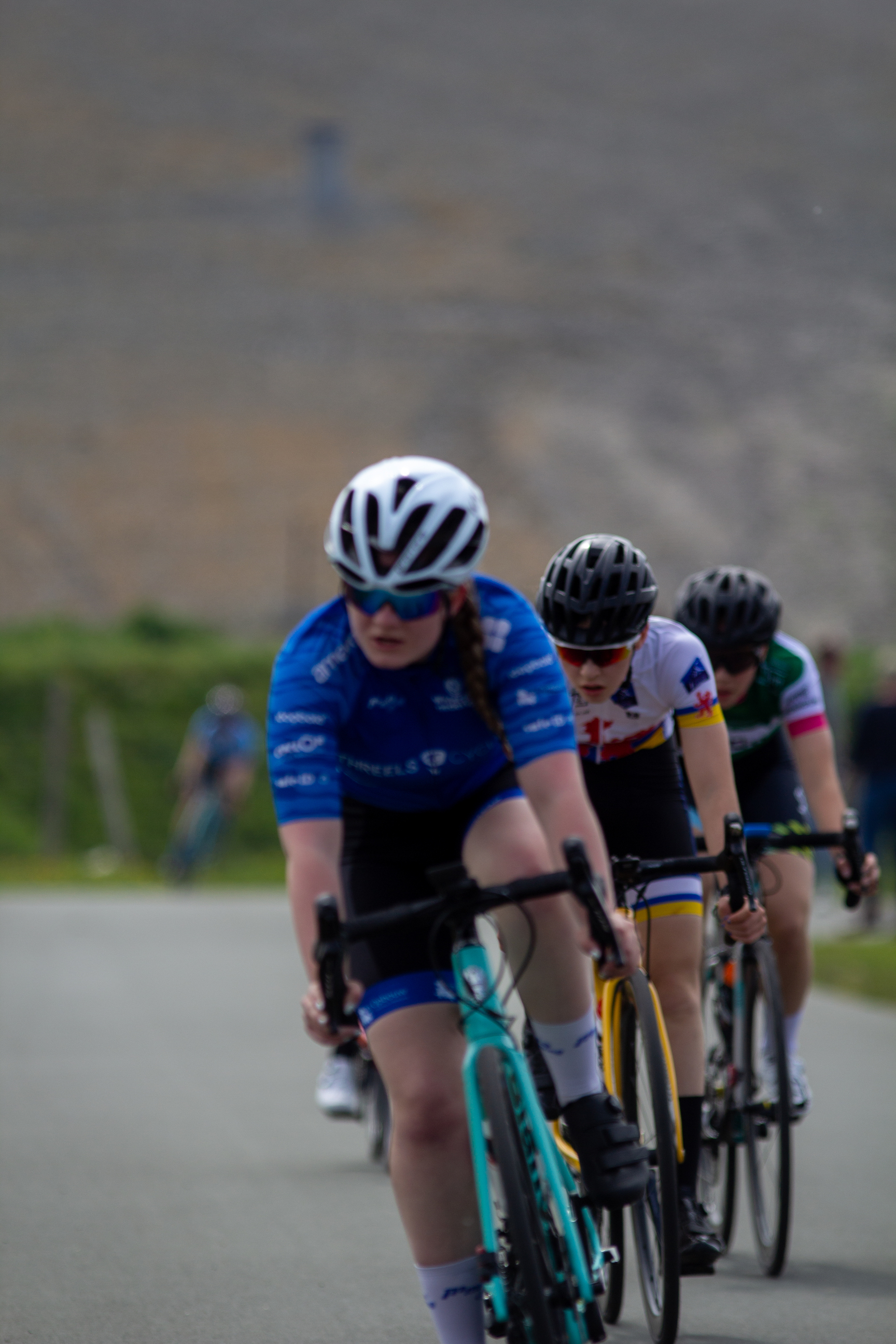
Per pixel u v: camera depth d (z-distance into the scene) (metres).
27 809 72.12
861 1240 15.84
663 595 130.50
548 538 138.88
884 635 129.62
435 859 11.84
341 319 172.50
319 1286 14.26
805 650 17.02
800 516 143.38
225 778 57.81
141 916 46.75
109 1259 15.10
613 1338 13.11
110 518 143.88
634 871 13.34
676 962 14.18
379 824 11.88
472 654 10.59
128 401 159.50
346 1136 20.67
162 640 94.31
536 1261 9.83
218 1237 15.91
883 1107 22.09
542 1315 9.71
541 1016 11.35
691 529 141.38
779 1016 14.91
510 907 11.33
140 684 81.00
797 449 152.25
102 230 189.00
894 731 41.81
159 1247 15.53
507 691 10.67
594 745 14.62
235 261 183.75
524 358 165.62
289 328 170.88
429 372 163.00
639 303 176.25
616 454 150.50
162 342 168.75
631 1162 11.15
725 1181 15.83
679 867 13.38
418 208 195.25
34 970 35.69
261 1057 26.05
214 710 58.28
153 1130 20.81
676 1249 12.44
